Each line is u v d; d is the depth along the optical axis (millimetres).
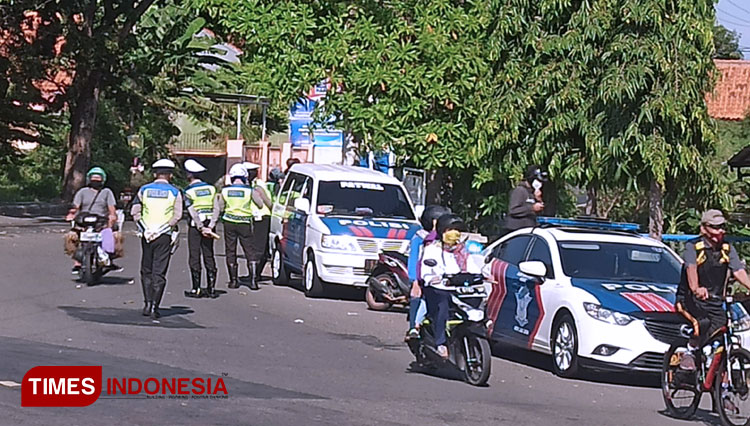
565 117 29484
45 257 32844
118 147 67438
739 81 64562
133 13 57500
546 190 32812
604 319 18672
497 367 20250
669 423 15773
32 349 18266
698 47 28688
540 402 16859
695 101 28516
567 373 19234
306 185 30328
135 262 34156
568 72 29609
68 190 57625
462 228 18328
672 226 32812
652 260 20797
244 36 33906
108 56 56188
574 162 29656
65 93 57031
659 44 28188
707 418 16250
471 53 33125
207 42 69500
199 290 27109
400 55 33281
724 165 36812
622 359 18438
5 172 65375
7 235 39594
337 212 29203
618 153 28656
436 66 33312
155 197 23031
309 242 28656
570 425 15000
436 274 18172
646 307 18719
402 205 30031
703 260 15594
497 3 31406
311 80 33500
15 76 55062
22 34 54531
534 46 30172
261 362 18578
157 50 59781
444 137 33594
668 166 28297
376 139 33562
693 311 15766
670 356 16359
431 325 18422
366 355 20312
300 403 15195
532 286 20484
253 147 70938
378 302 27000
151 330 21297
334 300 28438
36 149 67625
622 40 28469
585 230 21516
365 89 33594
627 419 15820
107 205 28250
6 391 14711
